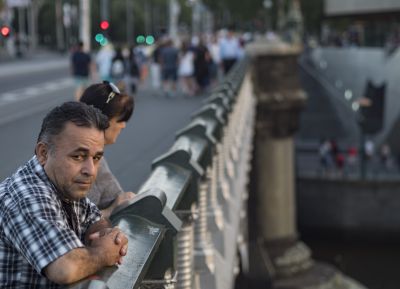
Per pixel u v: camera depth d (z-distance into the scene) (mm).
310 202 62500
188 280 5484
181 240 5457
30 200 3105
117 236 3277
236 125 16875
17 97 34125
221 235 8492
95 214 3713
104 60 31828
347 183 61344
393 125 66062
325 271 50844
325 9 79312
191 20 180875
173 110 28000
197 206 5719
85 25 44188
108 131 5281
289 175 49781
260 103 47094
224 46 38188
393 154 67062
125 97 5266
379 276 57062
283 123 48406
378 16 74625
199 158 6359
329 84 99688
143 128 22250
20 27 104062
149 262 3521
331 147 64438
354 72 82688
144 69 40281
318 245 61375
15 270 3117
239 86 20828
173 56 34219
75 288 2764
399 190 60625
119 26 139750
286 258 48812
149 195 3994
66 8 55156
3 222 3080
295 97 48219
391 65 67500
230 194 12539
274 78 47531
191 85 35000
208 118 9883
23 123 23391
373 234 61344
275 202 49125
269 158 48906
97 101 5203
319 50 114375
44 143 3312
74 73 27547
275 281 47719
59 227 3066
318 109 94188
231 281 8938
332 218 62031
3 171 14281
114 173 14273
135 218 3932
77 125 3291
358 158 68312
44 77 50250
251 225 48094
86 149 3303
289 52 47625
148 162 15695
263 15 117875
